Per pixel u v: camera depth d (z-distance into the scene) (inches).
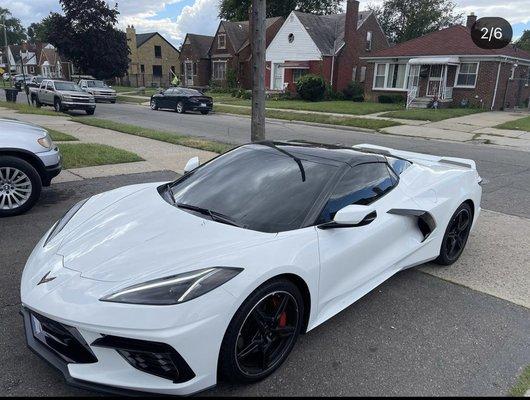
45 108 924.6
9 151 210.4
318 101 1191.6
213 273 92.0
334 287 118.7
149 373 88.7
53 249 109.5
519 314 137.4
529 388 103.0
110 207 129.1
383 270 137.5
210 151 409.1
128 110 983.0
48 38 1592.0
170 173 311.6
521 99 1165.7
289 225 113.7
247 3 2085.4
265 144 152.6
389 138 584.7
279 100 1234.0
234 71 1656.0
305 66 1342.3
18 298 136.5
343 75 1347.2
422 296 146.8
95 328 85.4
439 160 193.8
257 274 94.7
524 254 186.1
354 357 113.0
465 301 144.3
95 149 385.7
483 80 1003.3
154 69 2496.3
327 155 139.8
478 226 221.6
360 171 136.9
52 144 233.5
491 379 106.3
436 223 155.3
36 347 96.7
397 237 141.4
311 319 113.1
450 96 1056.2
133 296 87.4
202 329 87.1
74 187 269.9
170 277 90.9
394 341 120.6
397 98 1123.3
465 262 176.4
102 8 1583.4
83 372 88.0
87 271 96.0
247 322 97.2
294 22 1359.5
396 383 103.8
